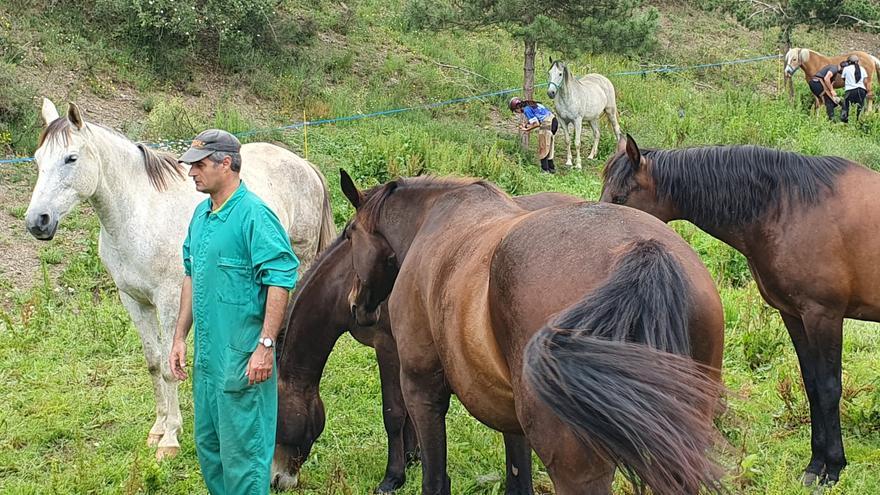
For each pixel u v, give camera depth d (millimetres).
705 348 2615
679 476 2246
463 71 15977
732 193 4555
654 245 2561
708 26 22781
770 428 5348
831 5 19312
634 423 2244
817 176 4504
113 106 11477
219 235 3715
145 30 12773
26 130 10242
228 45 13469
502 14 13609
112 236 5320
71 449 5301
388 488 4711
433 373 3670
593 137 14664
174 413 5289
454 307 3102
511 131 14445
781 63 20438
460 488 4664
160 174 5449
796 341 4785
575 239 2717
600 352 2326
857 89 16953
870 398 5605
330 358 6520
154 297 5398
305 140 11141
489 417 3180
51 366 6340
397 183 4195
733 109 16719
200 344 3768
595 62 17969
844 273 4441
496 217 3428
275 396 3857
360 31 16125
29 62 11523
